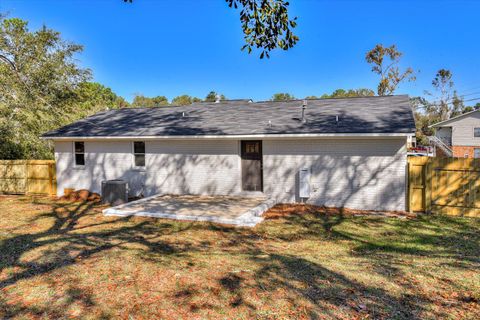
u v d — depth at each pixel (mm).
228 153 11805
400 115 10398
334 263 5453
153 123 13609
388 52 35500
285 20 5762
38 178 14281
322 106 12945
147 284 4602
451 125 36125
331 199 10453
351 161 10172
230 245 6648
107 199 11758
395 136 9094
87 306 3988
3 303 4098
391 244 6719
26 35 18719
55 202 12336
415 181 9617
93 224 8523
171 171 12516
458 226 8188
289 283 4578
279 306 3902
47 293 4359
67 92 20125
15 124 15984
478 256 5898
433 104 51719
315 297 4129
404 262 5516
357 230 7844
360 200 10117
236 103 15836
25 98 16562
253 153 11797
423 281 4621
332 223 8500
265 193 11258
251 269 5152
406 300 4023
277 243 6816
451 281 4617
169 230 7812
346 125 10094
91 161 13562
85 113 21141
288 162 10914
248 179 11922
